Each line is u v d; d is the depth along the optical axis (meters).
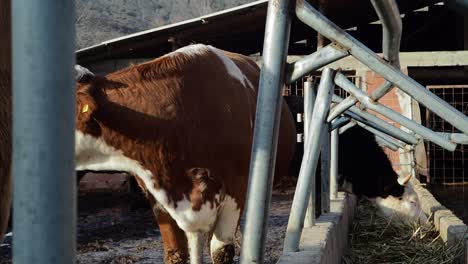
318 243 3.85
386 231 6.91
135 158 3.48
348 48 1.79
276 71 1.75
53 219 0.95
